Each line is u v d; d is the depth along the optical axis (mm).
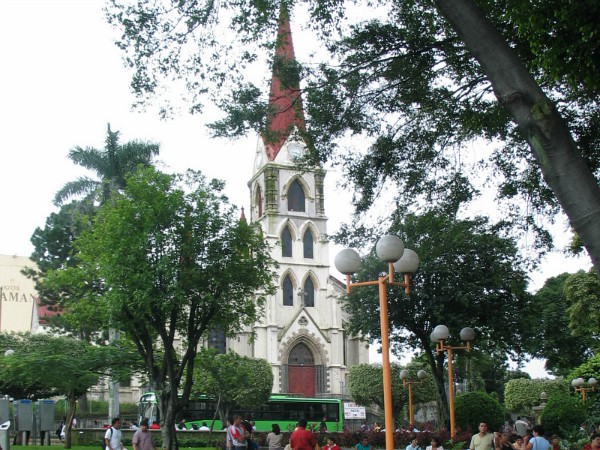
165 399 30766
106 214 31719
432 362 39219
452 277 37188
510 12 14875
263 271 32062
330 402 61094
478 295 37625
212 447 42531
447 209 22078
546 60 14766
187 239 29578
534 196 22000
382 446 34656
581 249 30453
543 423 31203
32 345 52719
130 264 28875
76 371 32500
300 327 80250
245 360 58938
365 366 72875
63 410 64000
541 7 14234
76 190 49719
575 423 30531
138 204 29484
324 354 80562
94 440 43156
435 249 23781
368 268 40125
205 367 44250
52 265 56781
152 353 31438
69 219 57781
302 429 18000
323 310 83250
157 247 29547
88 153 49906
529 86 11719
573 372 45906
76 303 33625
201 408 55906
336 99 20375
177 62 18766
